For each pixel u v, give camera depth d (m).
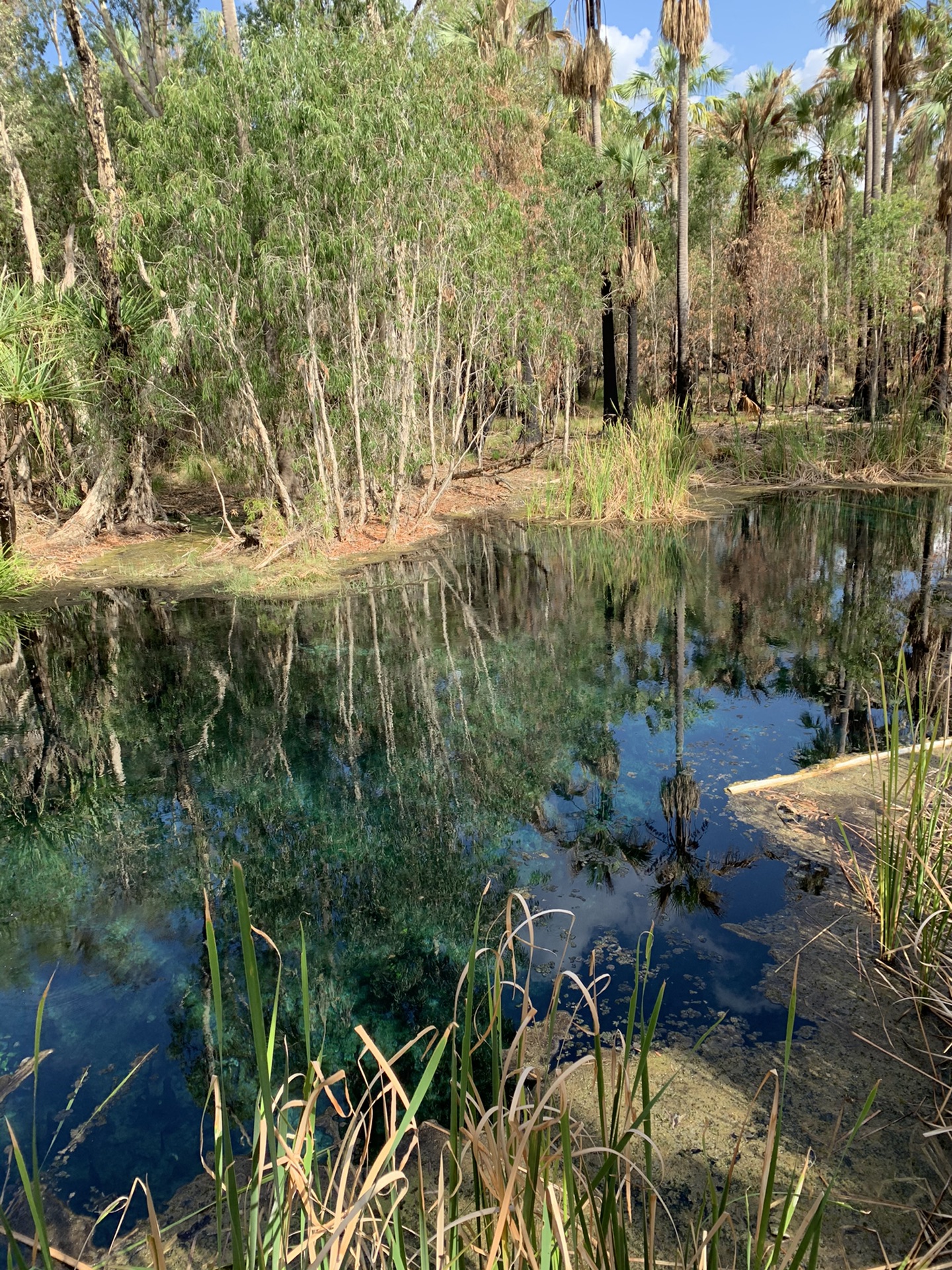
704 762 4.34
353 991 2.77
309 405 10.20
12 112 14.04
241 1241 1.08
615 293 16.62
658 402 14.48
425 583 8.80
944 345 14.55
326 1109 2.24
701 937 2.90
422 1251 1.31
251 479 11.38
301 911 3.28
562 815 3.91
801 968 2.69
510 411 17.50
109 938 3.18
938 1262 1.66
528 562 9.67
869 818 3.55
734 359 18.69
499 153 13.74
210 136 8.70
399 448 10.87
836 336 18.94
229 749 4.88
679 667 5.93
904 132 23.61
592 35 15.37
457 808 4.07
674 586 8.29
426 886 3.41
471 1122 1.34
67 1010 2.76
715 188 23.33
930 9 19.06
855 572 8.40
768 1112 2.11
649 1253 1.28
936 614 6.71
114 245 10.17
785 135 22.17
